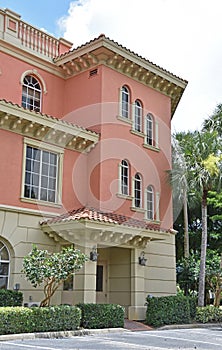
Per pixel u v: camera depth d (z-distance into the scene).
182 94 24.31
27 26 20.06
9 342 11.52
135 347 11.01
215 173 21.80
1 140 16.30
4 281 15.77
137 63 20.95
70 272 14.88
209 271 23.27
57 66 21.05
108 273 19.44
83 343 11.60
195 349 11.07
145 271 19.64
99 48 19.53
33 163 17.38
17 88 19.05
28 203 16.81
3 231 15.80
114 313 15.76
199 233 30.86
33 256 14.84
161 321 17.45
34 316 13.21
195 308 19.89
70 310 14.25
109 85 20.12
